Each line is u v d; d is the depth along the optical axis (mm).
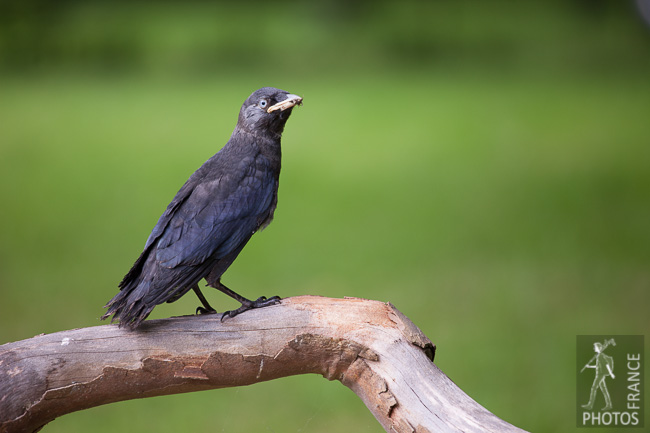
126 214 17438
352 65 47344
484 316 11172
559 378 9250
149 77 43344
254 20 60375
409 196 19094
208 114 31625
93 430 8430
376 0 60469
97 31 54750
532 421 8508
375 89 39062
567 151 24422
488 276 12961
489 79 42375
